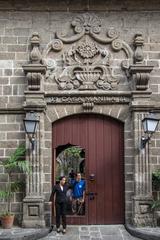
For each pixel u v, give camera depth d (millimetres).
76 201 12328
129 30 12516
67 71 12320
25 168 11352
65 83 12273
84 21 12477
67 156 12703
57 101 12211
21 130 12195
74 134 12383
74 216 12258
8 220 11508
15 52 12398
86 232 11375
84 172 12422
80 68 12328
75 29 12414
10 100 12242
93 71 12312
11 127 12195
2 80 12297
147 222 11672
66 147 12672
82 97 12234
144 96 12078
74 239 10680
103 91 12203
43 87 12227
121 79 12336
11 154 12094
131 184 12109
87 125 12438
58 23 12500
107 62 12352
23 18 12508
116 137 12406
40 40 12422
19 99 12242
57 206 11312
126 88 12312
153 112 12125
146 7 12531
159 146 12188
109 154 12383
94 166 12367
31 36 12430
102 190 12320
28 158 11875
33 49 12250
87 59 12359
